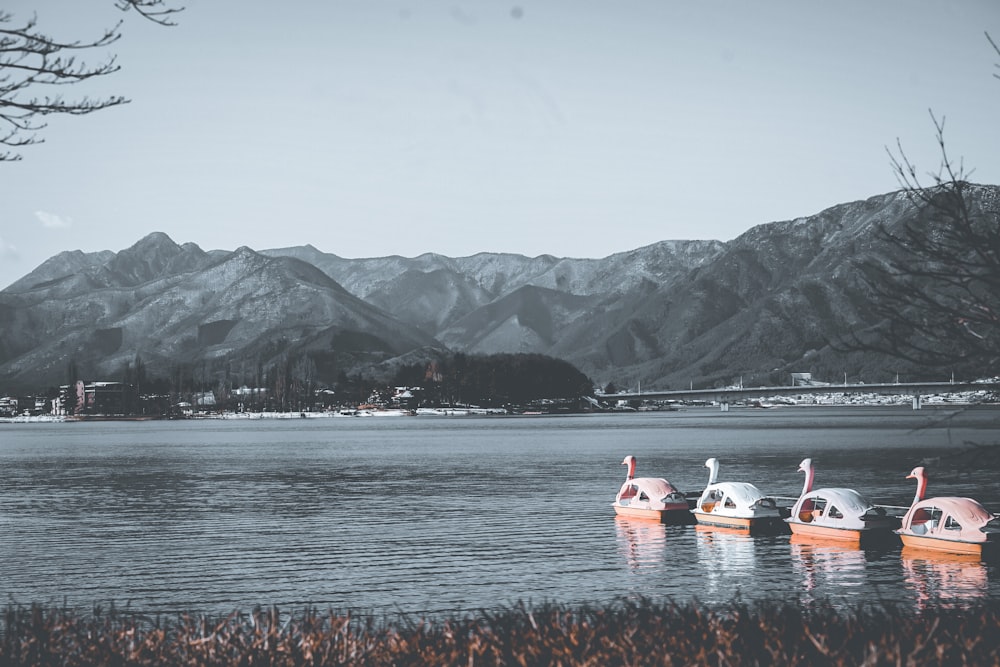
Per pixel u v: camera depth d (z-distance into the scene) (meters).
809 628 22.53
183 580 62.88
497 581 61.31
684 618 23.47
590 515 94.62
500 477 146.88
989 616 24.17
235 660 21.67
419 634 23.28
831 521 75.56
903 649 20.73
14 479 152.50
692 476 146.00
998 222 23.33
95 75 21.19
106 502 114.44
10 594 59.00
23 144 20.92
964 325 23.66
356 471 163.62
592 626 22.94
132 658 22.02
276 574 64.50
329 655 21.88
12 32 20.39
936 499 71.06
